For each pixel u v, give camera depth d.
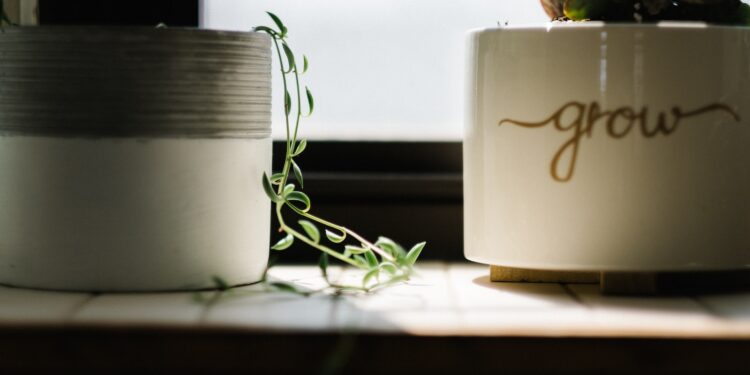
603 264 0.70
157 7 0.83
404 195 0.84
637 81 0.69
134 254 0.69
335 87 0.88
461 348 0.60
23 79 0.69
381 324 0.62
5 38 0.70
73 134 0.69
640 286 0.70
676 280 0.73
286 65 0.88
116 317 0.63
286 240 0.75
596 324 0.62
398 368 0.60
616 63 0.69
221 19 0.87
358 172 0.87
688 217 0.70
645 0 0.72
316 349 0.60
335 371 0.60
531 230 0.71
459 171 0.87
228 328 0.61
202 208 0.70
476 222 0.73
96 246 0.69
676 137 0.70
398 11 0.88
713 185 0.70
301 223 0.73
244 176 0.72
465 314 0.64
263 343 0.61
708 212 0.70
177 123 0.69
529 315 0.64
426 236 0.85
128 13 0.83
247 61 0.71
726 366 0.60
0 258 0.72
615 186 0.69
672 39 0.69
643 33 0.69
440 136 0.88
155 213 0.69
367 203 0.84
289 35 0.88
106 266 0.69
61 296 0.69
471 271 0.80
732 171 0.71
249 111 0.72
